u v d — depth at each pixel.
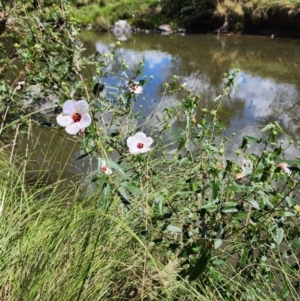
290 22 15.74
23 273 1.74
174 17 19.03
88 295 1.72
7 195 2.29
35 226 1.93
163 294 1.88
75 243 1.85
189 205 2.05
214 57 12.33
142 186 1.92
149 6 20.31
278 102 7.55
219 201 1.70
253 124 6.44
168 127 2.04
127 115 2.18
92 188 2.65
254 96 7.95
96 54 3.05
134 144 1.79
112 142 2.06
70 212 1.94
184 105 2.02
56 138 5.11
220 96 2.19
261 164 1.70
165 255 2.07
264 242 1.86
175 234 2.07
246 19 16.64
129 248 1.98
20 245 1.81
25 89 3.43
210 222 1.78
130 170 2.08
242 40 15.31
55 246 1.78
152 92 7.58
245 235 1.94
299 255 2.01
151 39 16.73
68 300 1.65
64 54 2.23
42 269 1.71
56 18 2.28
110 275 1.88
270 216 1.77
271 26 16.22
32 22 2.55
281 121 6.57
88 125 1.53
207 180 1.89
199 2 18.08
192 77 9.55
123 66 2.26
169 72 10.09
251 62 11.48
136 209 2.01
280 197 1.71
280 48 13.43
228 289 1.84
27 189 2.71
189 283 1.83
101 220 1.94
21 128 3.59
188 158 2.10
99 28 20.00
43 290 1.68
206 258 1.46
